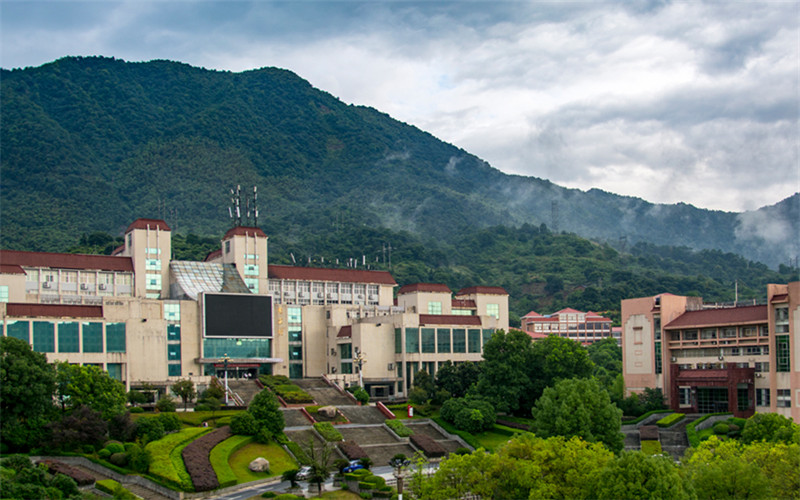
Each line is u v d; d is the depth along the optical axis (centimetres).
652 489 10438
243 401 19850
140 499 11862
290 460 15325
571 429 14950
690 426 17738
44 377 14000
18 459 11819
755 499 10994
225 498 12700
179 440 14838
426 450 16700
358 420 18925
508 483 11581
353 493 13250
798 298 17688
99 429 14175
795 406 17562
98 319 19638
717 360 19750
